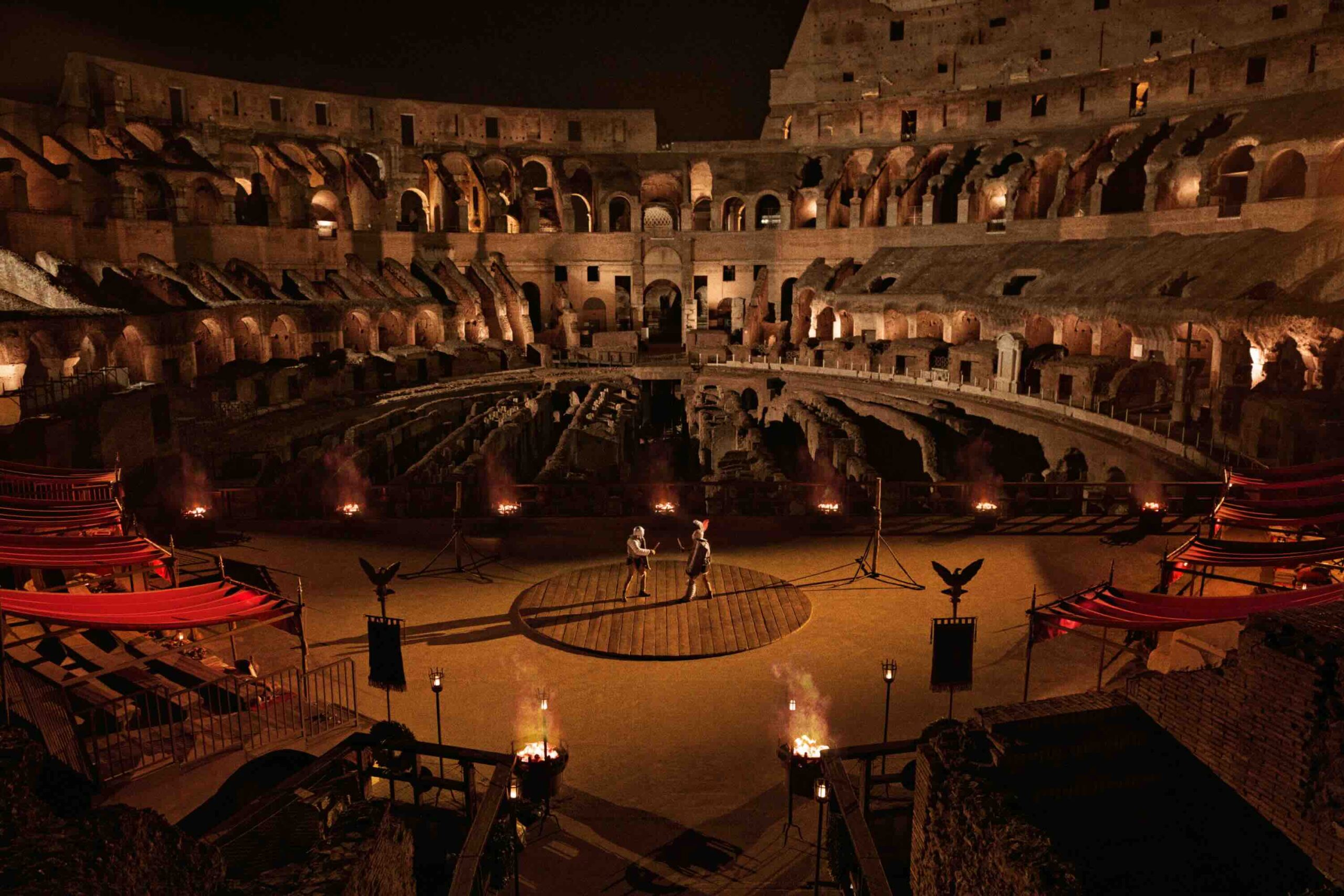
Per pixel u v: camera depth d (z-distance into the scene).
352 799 13.05
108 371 36.38
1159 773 11.11
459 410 47.47
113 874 8.12
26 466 20.23
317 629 19.33
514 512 26.20
